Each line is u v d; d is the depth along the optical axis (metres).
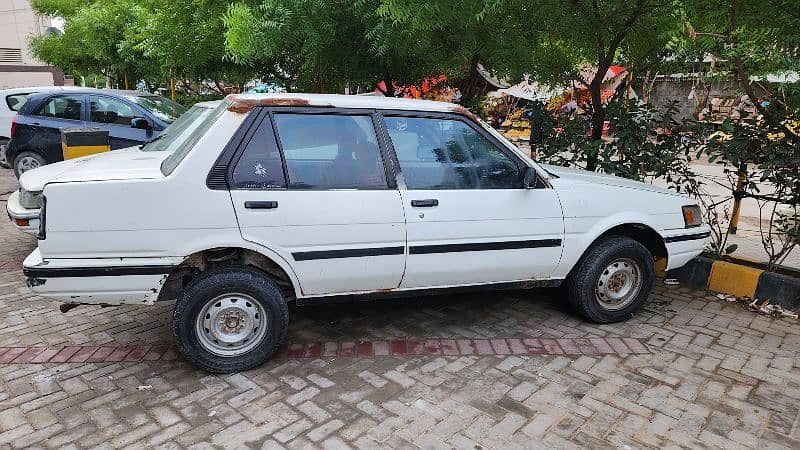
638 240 4.87
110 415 3.24
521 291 5.35
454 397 3.48
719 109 5.98
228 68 9.70
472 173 4.05
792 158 4.91
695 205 4.82
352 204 3.69
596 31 5.78
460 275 4.07
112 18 13.80
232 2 6.81
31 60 25.92
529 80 6.94
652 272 4.65
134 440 3.02
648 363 3.96
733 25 4.94
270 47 5.97
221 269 3.61
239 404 3.37
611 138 6.20
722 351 4.16
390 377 3.72
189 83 17.17
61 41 17.42
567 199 4.25
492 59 6.41
